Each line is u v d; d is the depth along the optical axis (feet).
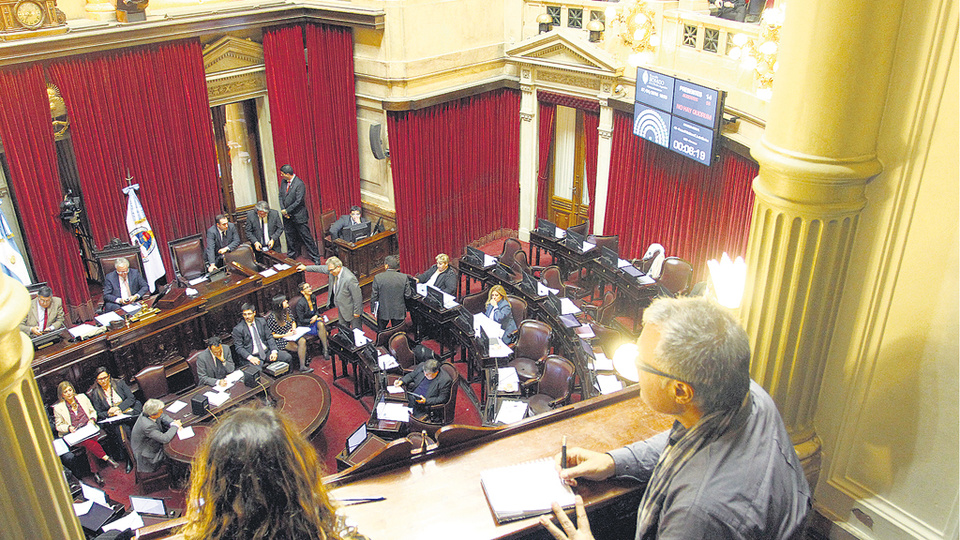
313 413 27.40
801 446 9.56
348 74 40.22
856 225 8.54
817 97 7.90
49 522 6.14
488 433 8.96
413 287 35.99
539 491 7.97
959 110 7.45
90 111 32.83
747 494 6.03
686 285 35.76
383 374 30.19
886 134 8.10
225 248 37.47
